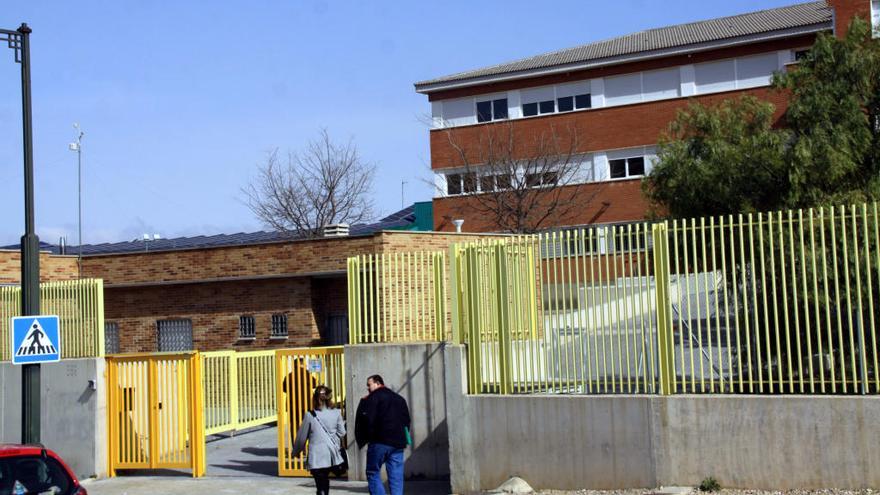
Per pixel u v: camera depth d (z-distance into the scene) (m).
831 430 10.83
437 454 14.11
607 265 12.30
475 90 39.28
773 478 11.08
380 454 12.05
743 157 18.20
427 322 14.55
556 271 12.64
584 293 12.45
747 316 11.41
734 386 11.52
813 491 10.85
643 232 12.14
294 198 50.22
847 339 11.12
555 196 36.12
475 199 37.25
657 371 11.93
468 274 13.32
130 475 17.02
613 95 36.84
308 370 15.82
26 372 14.63
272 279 27.55
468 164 37.22
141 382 16.97
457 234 26.77
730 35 34.66
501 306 13.05
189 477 16.34
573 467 12.22
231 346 28.06
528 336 12.85
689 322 11.70
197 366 16.48
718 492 11.24
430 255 14.52
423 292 14.58
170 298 29.00
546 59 39.75
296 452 13.25
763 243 11.33
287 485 14.92
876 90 17.81
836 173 16.91
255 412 20.72
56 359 14.87
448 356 13.15
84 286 17.50
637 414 11.85
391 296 14.70
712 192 18.44
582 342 12.43
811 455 10.91
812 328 11.24
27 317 14.63
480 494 12.68
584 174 36.56
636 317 12.09
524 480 12.53
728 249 11.77
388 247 25.56
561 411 12.34
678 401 11.62
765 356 11.40
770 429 11.12
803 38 33.75
